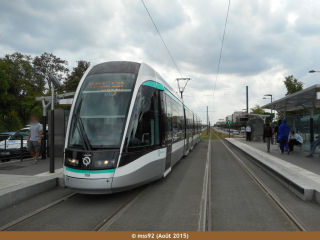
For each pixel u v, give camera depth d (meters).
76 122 6.09
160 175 7.20
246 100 37.22
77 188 5.57
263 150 15.86
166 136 7.82
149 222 4.64
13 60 43.94
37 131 10.07
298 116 14.98
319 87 9.77
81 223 4.64
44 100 11.74
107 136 5.84
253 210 5.29
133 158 5.88
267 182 7.82
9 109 34.41
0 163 10.04
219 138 37.97
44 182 6.86
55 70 47.41
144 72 7.02
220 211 5.24
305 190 5.88
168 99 8.55
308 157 11.92
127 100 6.20
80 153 5.66
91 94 6.39
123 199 6.08
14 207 5.56
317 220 4.73
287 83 29.77
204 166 10.92
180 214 5.04
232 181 8.02
